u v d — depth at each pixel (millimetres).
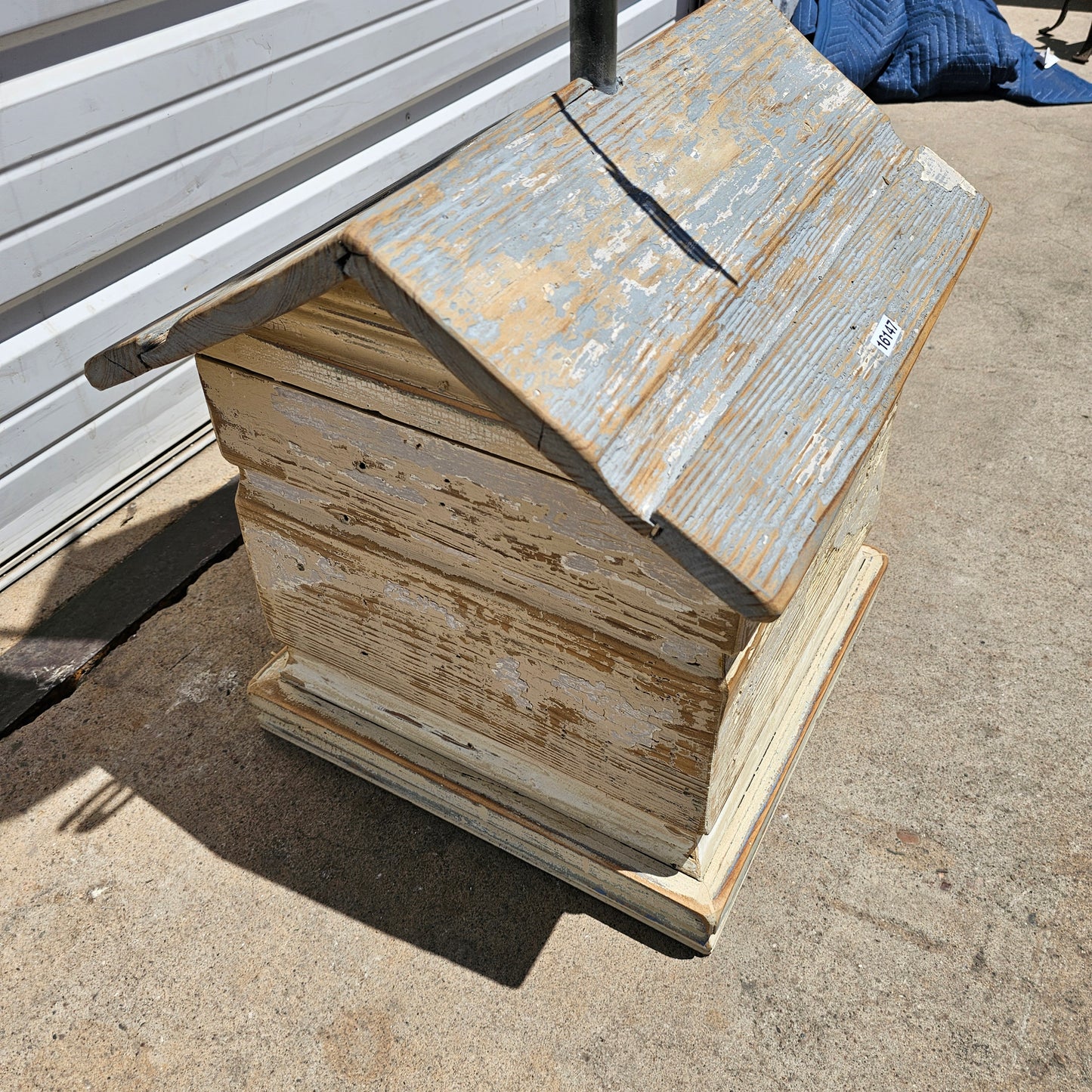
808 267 1230
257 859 1784
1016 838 1796
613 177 1127
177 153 2299
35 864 1775
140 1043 1517
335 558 1586
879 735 1999
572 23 1193
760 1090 1450
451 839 1825
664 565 1158
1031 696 2070
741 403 1022
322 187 2799
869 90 4992
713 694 1271
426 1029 1531
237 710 2074
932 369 3117
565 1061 1489
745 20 1525
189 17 2189
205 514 2613
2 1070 1483
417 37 2855
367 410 1296
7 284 2072
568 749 1567
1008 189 4137
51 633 2248
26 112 1954
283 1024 1539
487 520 1301
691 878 1604
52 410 2334
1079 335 3240
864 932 1654
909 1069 1470
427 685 1695
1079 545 2451
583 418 896
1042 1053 1483
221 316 1068
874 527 2537
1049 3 6273
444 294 895
